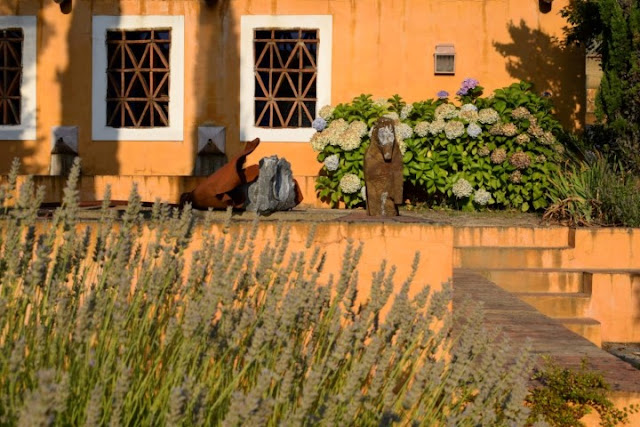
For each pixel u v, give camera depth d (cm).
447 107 1436
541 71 1597
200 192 725
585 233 1144
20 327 329
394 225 571
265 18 1603
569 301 1049
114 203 888
